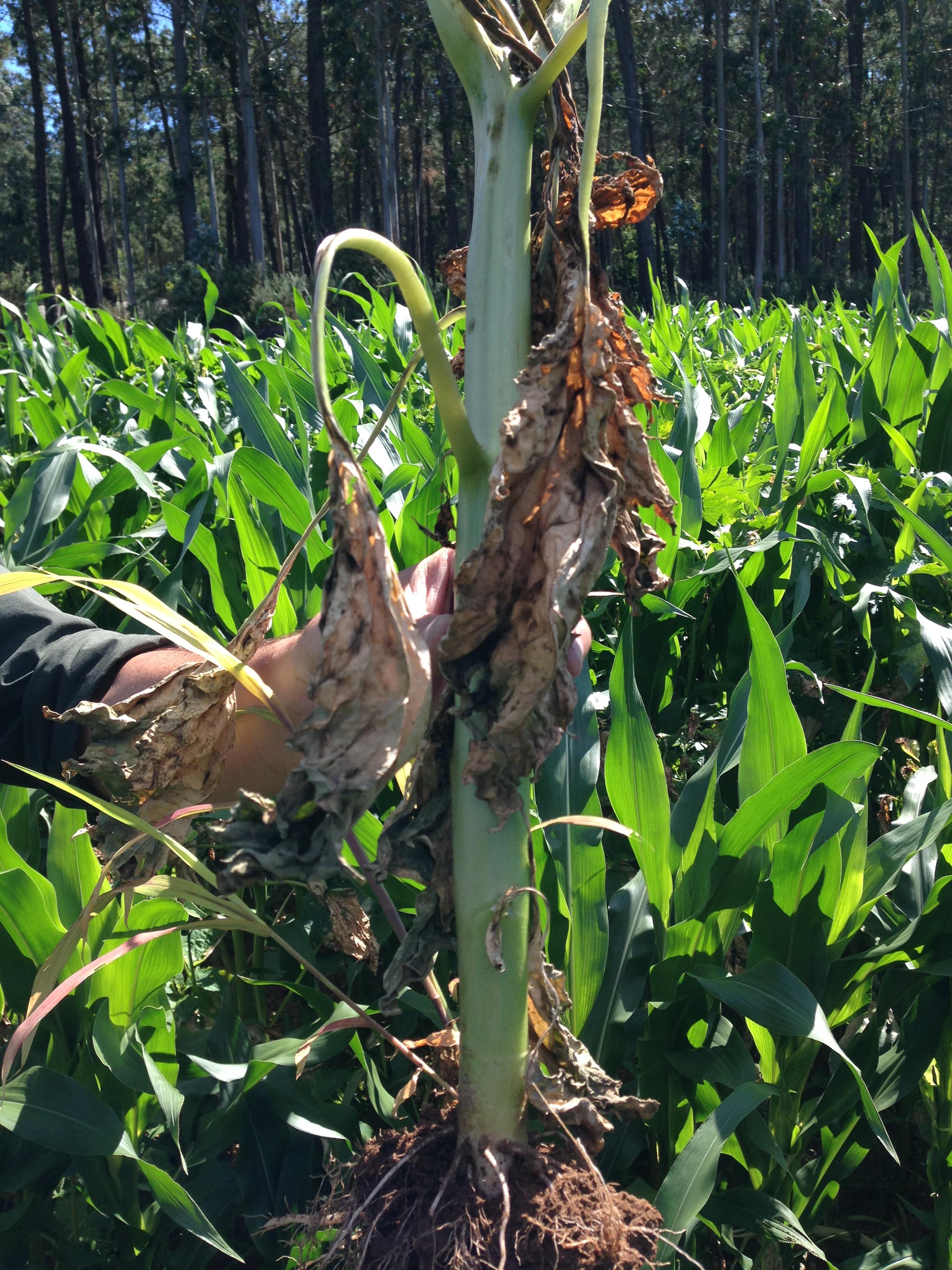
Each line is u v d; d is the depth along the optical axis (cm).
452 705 88
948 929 150
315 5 3681
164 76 4675
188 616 246
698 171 5128
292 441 271
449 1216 93
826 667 254
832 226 5650
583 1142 99
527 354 87
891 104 5031
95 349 514
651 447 230
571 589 78
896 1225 168
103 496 280
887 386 319
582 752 156
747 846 144
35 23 4662
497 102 87
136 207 5466
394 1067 165
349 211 5612
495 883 89
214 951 207
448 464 249
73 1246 149
